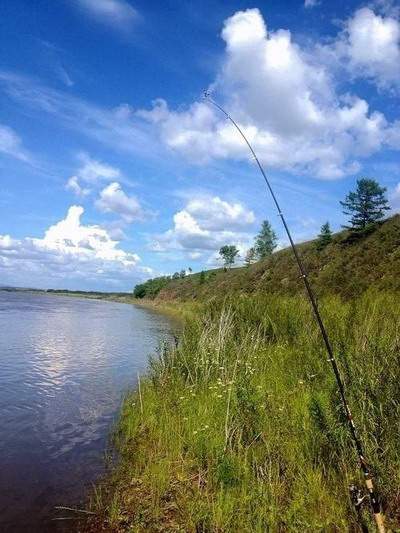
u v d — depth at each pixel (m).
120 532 4.73
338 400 5.36
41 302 69.25
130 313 49.50
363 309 10.55
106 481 5.90
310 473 4.77
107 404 9.62
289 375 7.72
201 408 7.01
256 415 5.98
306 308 11.78
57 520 5.00
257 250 77.94
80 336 22.80
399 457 4.50
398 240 34.09
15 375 12.30
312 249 47.03
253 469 5.04
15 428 7.96
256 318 11.77
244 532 4.26
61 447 7.11
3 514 5.10
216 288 59.81
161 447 6.48
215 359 9.08
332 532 4.06
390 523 3.91
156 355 16.75
